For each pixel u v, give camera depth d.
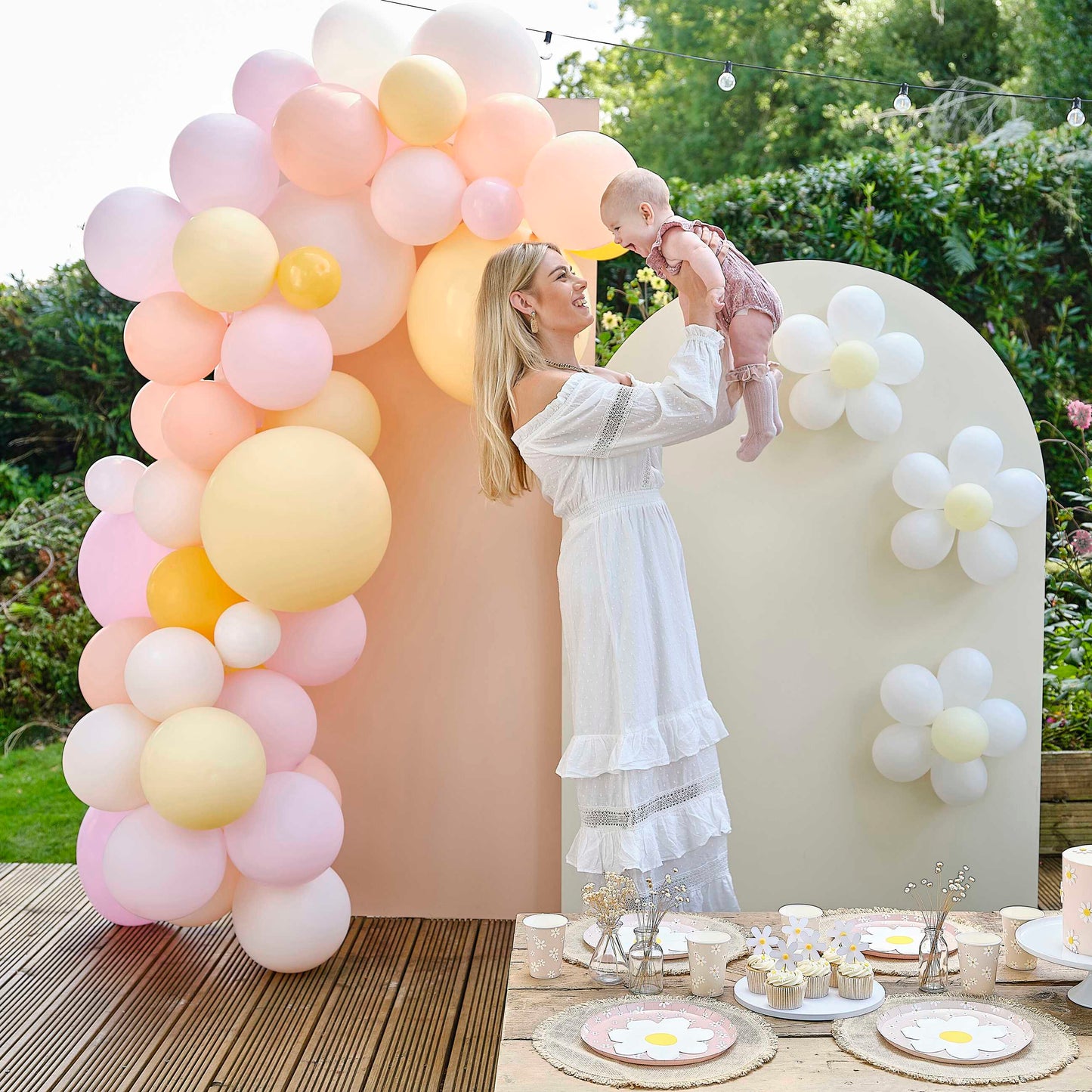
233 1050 2.39
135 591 2.80
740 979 1.83
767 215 4.98
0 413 4.75
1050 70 6.96
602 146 2.61
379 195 2.55
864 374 2.81
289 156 2.51
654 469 2.41
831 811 3.03
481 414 2.45
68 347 4.78
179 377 2.58
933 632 3.01
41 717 4.68
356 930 3.04
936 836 3.01
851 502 3.00
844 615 3.02
